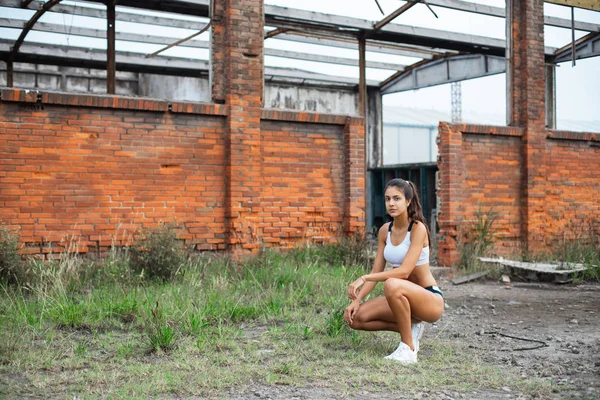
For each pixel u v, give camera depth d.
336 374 4.83
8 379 4.59
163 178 9.87
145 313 6.61
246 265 9.59
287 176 10.88
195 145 10.12
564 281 10.73
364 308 5.50
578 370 5.09
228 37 10.27
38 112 9.05
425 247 5.38
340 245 10.81
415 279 5.45
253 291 8.30
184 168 10.02
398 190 5.30
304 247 10.80
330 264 10.60
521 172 12.84
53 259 9.00
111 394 4.25
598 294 9.60
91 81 22.14
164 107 9.77
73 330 6.27
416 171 19.45
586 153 13.71
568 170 13.44
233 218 10.17
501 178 12.58
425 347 5.88
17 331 5.96
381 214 20.61
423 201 18.91
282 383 4.59
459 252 11.83
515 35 12.87
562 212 13.33
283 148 10.86
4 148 8.84
